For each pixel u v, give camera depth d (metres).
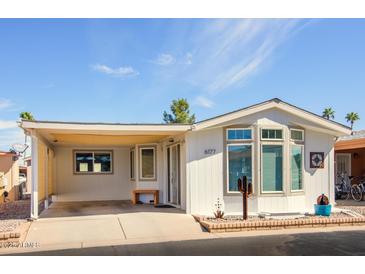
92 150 17.42
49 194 15.22
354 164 19.16
